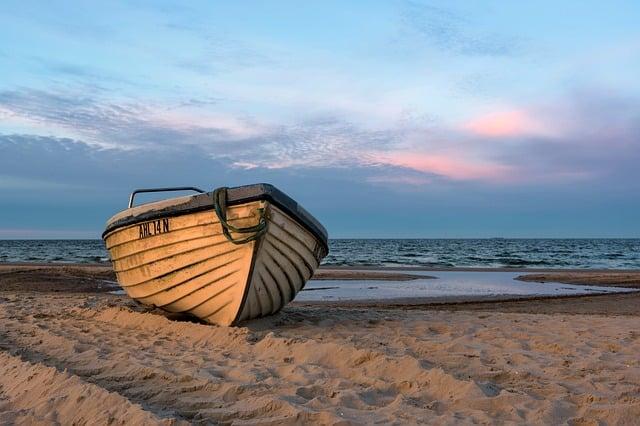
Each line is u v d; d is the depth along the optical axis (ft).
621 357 17.53
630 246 260.83
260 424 11.18
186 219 20.39
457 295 49.42
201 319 23.31
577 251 195.83
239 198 19.45
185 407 12.57
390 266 106.11
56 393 13.50
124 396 13.09
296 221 20.93
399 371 14.70
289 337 20.02
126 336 21.58
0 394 14.65
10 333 22.77
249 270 20.03
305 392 13.34
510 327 23.56
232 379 14.64
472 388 12.99
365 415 11.59
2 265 86.33
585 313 35.42
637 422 11.09
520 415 11.59
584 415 11.50
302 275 23.36
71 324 24.77
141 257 22.27
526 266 112.57
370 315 27.55
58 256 146.41
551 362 16.56
